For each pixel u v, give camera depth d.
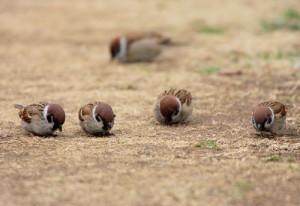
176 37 23.25
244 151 10.86
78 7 29.38
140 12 27.77
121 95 15.93
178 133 12.22
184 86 16.95
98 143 11.35
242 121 13.31
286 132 12.32
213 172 9.59
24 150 10.92
